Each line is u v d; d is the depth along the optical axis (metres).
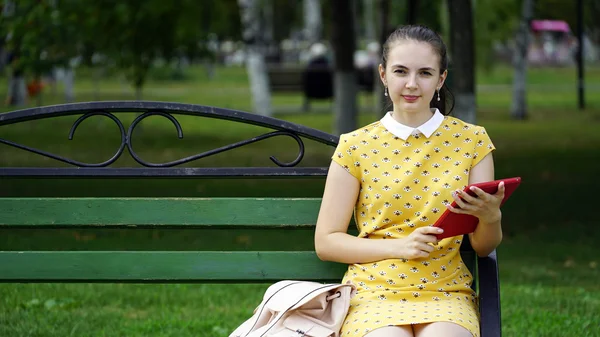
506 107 24.41
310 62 24.41
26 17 11.88
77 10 11.86
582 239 8.42
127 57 13.15
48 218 3.38
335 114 14.78
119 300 5.92
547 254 7.81
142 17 12.24
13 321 5.21
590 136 17.22
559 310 5.63
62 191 10.48
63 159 3.34
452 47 10.64
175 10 12.82
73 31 12.10
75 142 15.41
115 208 3.38
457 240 3.27
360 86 25.69
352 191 3.32
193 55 14.29
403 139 3.30
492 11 19.58
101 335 5.00
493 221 3.07
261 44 20.58
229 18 15.63
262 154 14.42
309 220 3.39
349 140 3.34
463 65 10.55
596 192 10.83
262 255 3.38
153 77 33.72
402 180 3.26
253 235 8.34
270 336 2.99
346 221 3.31
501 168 12.86
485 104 25.50
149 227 3.38
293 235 8.35
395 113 3.37
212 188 10.91
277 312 3.11
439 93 3.52
